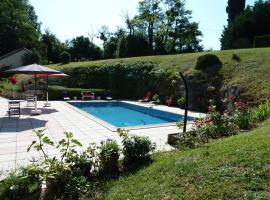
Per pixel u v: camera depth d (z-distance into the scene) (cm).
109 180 523
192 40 4966
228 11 3969
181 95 1978
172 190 424
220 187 405
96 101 2250
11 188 386
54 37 5784
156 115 1838
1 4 4656
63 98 2358
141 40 3953
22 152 717
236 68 1836
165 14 4900
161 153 684
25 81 2612
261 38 2681
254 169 435
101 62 2936
